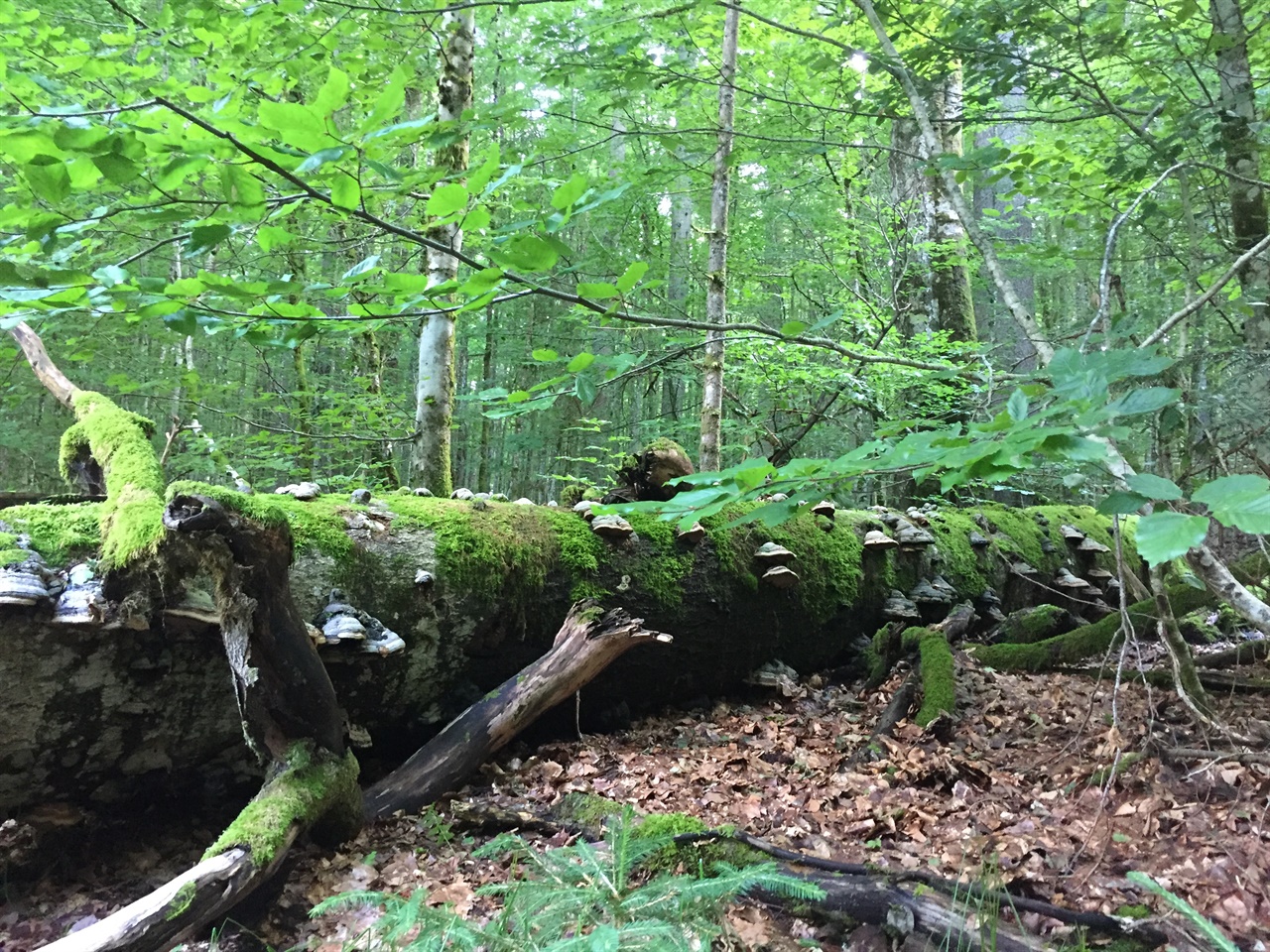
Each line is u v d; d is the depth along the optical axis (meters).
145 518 2.82
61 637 2.79
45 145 1.50
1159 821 3.11
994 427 1.36
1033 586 6.63
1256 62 3.63
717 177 6.93
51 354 7.51
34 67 3.18
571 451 13.99
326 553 3.54
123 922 2.16
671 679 4.77
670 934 1.63
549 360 2.20
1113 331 2.40
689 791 3.70
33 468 12.09
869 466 1.46
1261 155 3.60
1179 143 3.27
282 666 2.85
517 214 2.47
